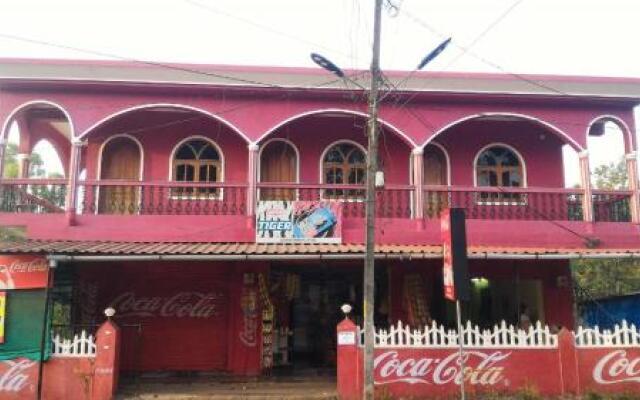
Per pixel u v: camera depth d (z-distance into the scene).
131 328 13.96
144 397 11.62
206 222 13.59
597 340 11.82
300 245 13.06
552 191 14.06
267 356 13.84
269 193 14.66
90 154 15.01
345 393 11.37
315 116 14.82
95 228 13.30
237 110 13.88
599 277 23.64
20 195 13.81
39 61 13.37
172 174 15.09
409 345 11.57
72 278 13.26
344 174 15.45
